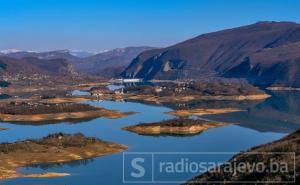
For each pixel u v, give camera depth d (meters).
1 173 164.50
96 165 178.38
